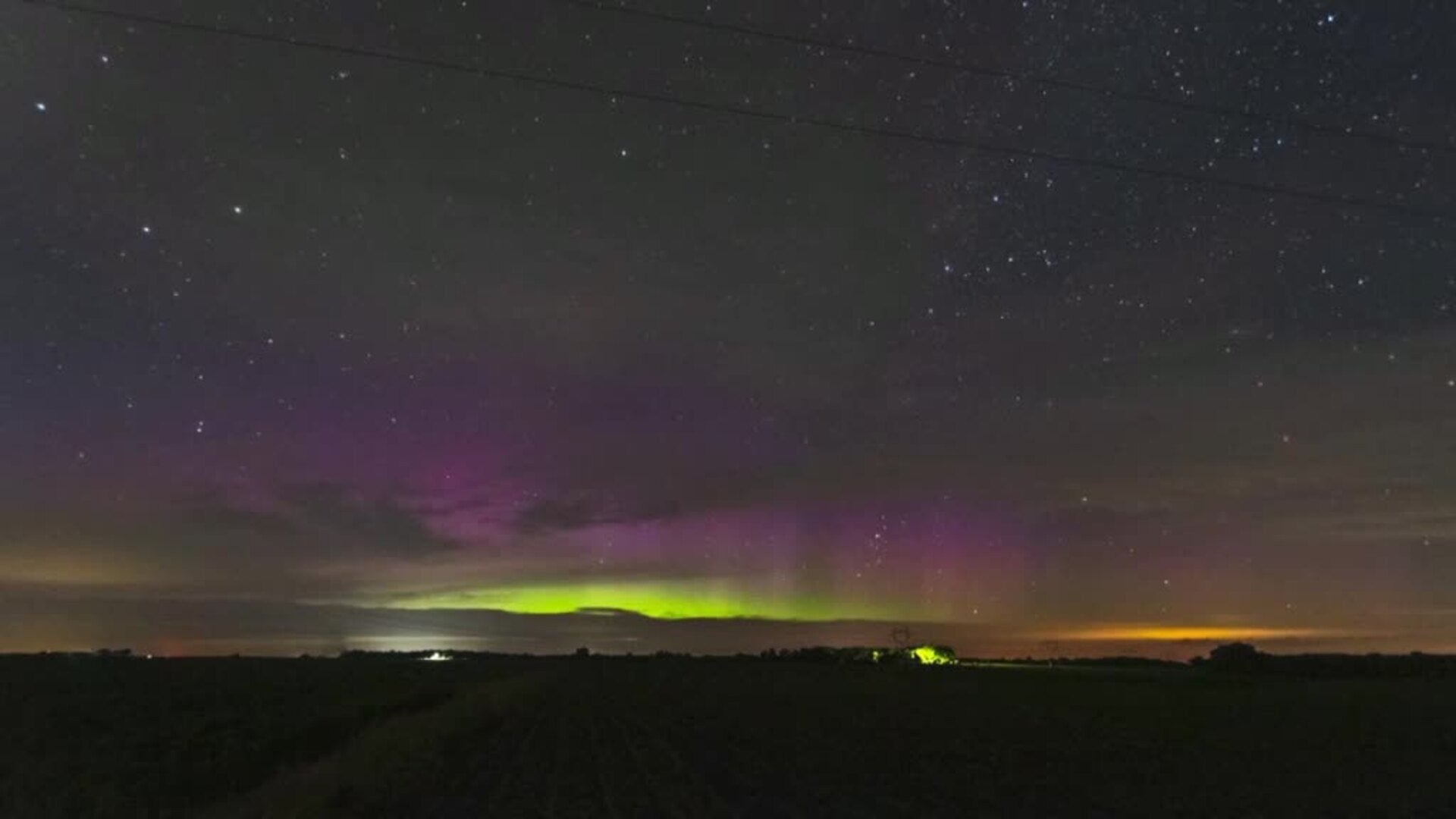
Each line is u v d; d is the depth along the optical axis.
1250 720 41.66
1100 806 20.50
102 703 49.59
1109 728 38.56
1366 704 50.41
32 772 26.62
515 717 47.34
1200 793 22.11
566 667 149.62
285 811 19.14
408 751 29.31
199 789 25.89
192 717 43.12
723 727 40.44
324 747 36.53
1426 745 32.09
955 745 32.78
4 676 74.88
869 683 80.44
